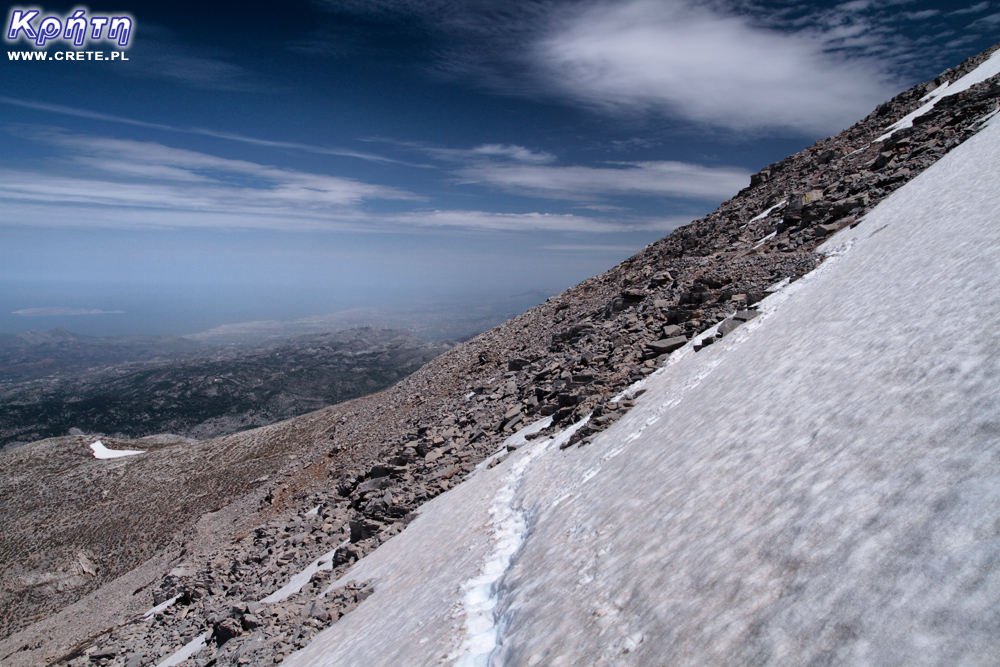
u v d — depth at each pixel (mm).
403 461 34281
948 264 11039
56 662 33062
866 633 3812
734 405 11641
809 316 15016
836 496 5703
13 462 109812
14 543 82562
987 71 46438
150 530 79812
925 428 5715
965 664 3064
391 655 10641
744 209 54656
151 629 28125
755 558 5715
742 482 7785
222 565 33719
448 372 68500
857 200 29656
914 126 41031
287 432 100938
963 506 4195
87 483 98125
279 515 47750
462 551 14719
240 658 16203
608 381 24594
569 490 14297
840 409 7832
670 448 11891
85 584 71750
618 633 6258
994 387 5449
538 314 73250
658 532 8211
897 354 8281
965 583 3574
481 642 9039
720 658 4664
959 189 17922
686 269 41156
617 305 42000
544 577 9672
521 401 33500
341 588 18859
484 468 24422
